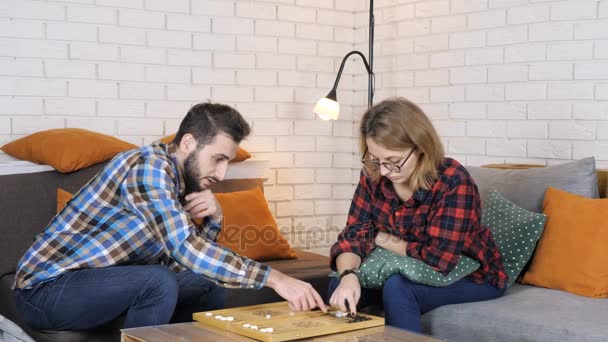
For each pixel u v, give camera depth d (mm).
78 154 3123
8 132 3391
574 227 2609
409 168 2318
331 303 2150
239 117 2186
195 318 2031
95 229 2213
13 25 3373
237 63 4008
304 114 4254
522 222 2717
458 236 2303
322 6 4281
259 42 4074
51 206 3090
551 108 3355
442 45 3863
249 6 4027
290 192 4230
